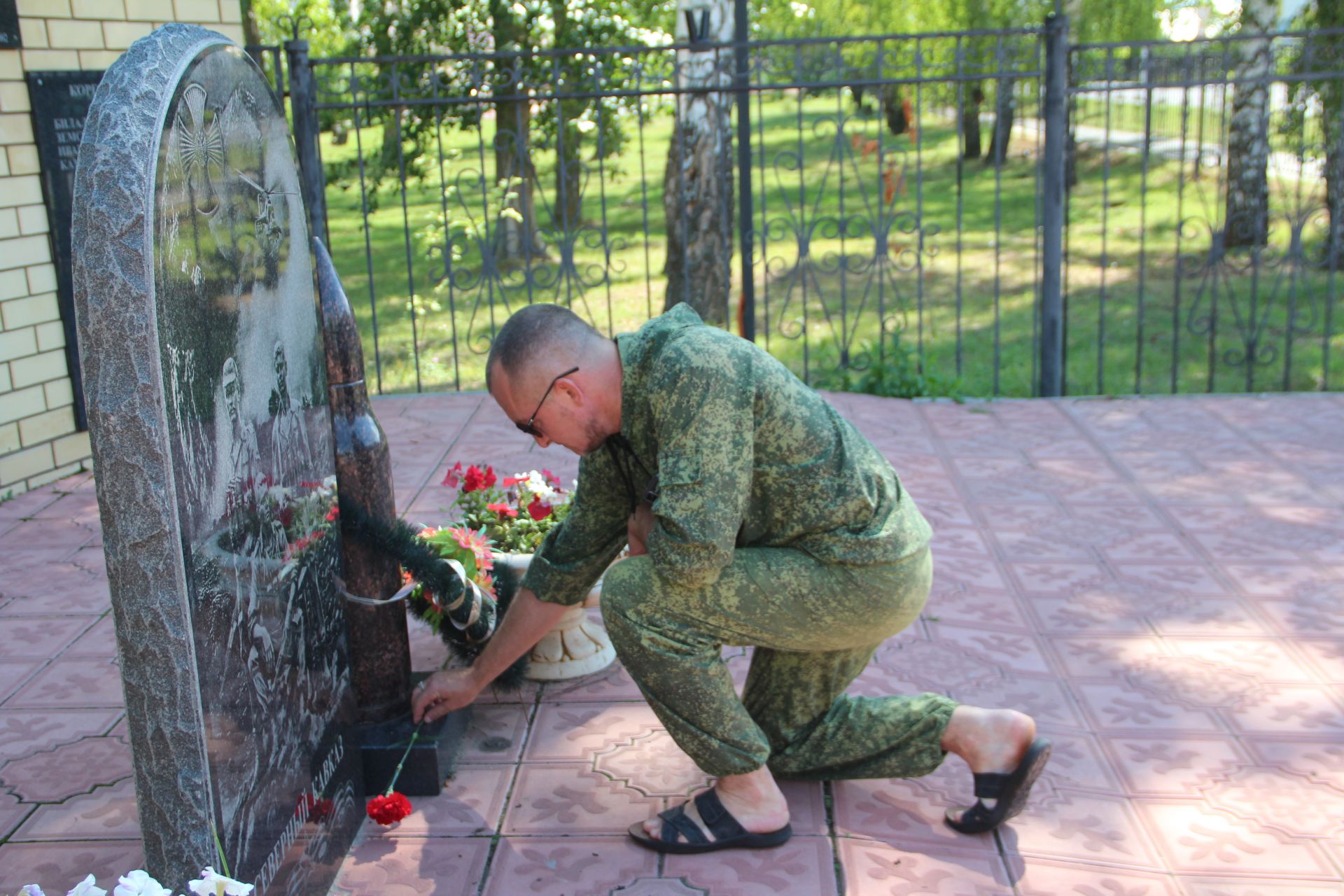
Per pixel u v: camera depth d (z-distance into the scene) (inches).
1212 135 730.2
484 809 102.3
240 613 71.7
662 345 85.7
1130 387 290.2
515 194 351.9
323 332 94.1
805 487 86.2
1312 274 424.2
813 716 100.3
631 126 903.1
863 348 267.7
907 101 749.3
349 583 100.2
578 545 98.1
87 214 58.2
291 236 84.7
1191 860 95.0
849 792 104.1
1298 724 117.0
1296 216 269.1
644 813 101.4
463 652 115.6
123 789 106.0
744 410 82.0
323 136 773.9
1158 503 184.2
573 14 382.6
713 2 308.3
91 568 160.9
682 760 110.6
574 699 123.5
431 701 105.6
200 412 65.9
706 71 311.6
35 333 196.5
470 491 132.3
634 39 387.2
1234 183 426.3
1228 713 119.6
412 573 102.2
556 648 127.2
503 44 393.7
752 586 86.7
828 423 87.3
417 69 386.3
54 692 124.7
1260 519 176.1
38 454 198.4
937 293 440.5
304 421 86.4
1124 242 515.8
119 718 119.3
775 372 85.4
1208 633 138.4
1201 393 271.4
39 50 192.1
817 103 1134.4
